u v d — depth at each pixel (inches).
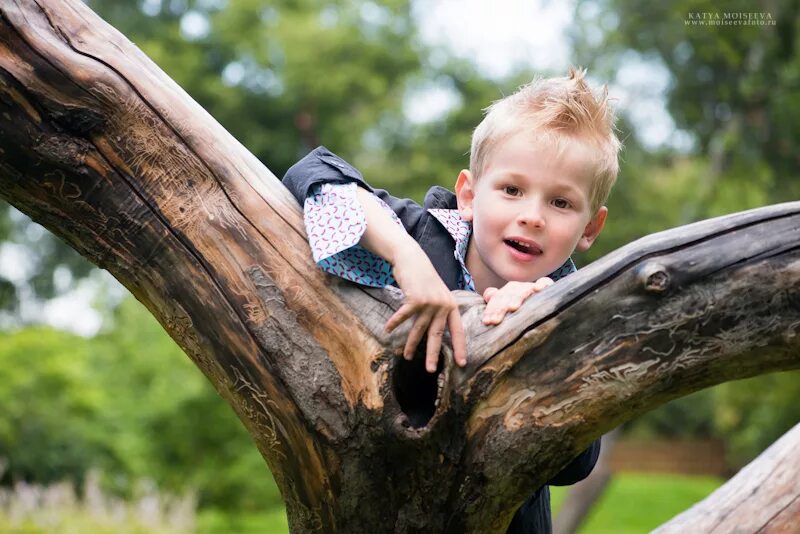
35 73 80.5
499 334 78.2
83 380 484.4
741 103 406.0
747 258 74.5
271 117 623.2
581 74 94.5
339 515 82.4
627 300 75.8
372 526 81.8
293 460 82.6
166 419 501.7
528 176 88.8
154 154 83.6
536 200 88.9
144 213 83.7
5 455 446.6
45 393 468.1
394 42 601.9
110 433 488.7
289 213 85.4
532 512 97.6
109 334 569.0
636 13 411.2
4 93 80.1
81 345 524.4
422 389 82.2
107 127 82.5
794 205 75.8
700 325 75.1
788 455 93.7
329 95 591.5
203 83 621.3
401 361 80.0
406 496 80.0
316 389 80.7
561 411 77.6
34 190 83.2
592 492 446.3
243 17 630.5
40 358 470.6
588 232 99.4
